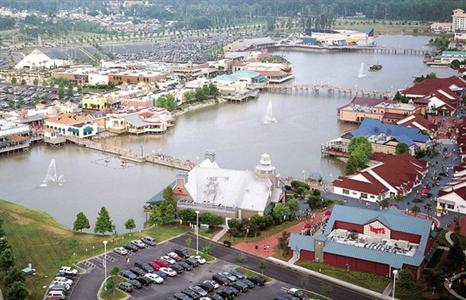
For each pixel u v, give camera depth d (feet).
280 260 635.25
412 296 553.64
